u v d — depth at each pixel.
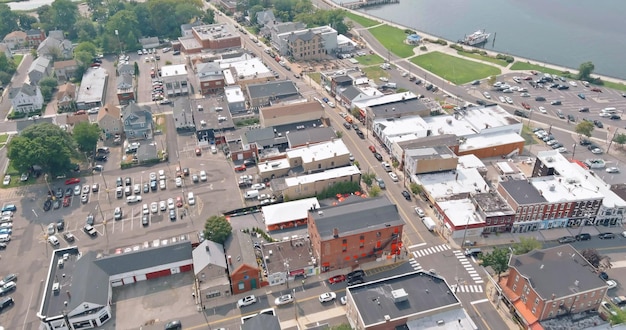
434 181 165.00
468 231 144.62
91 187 173.88
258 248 141.00
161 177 176.75
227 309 123.50
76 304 116.62
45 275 135.88
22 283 133.25
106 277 127.38
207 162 186.62
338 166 176.88
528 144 198.12
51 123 187.88
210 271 125.69
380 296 114.62
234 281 125.31
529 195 146.88
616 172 166.12
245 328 107.25
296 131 192.38
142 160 186.12
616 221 150.00
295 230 149.75
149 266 131.12
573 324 112.44
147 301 126.25
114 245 145.50
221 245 136.12
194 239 146.12
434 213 156.00
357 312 110.69
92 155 193.00
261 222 152.62
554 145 195.62
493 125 196.12
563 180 155.25
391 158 186.75
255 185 170.00
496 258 126.12
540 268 118.00
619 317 112.38
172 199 164.75
